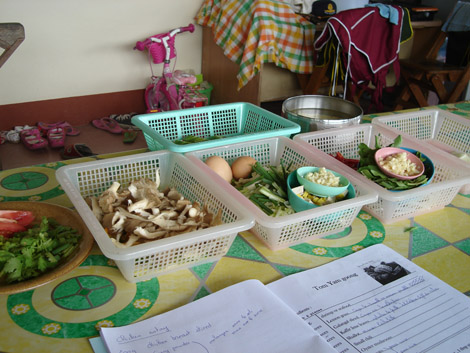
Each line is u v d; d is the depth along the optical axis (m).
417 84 3.16
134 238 0.80
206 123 1.46
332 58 2.59
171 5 3.10
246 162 1.11
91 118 3.15
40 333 0.66
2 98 2.81
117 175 1.04
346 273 0.82
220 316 0.69
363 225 0.99
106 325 0.68
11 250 0.77
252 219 0.80
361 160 1.09
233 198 0.87
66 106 3.03
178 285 0.78
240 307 0.71
